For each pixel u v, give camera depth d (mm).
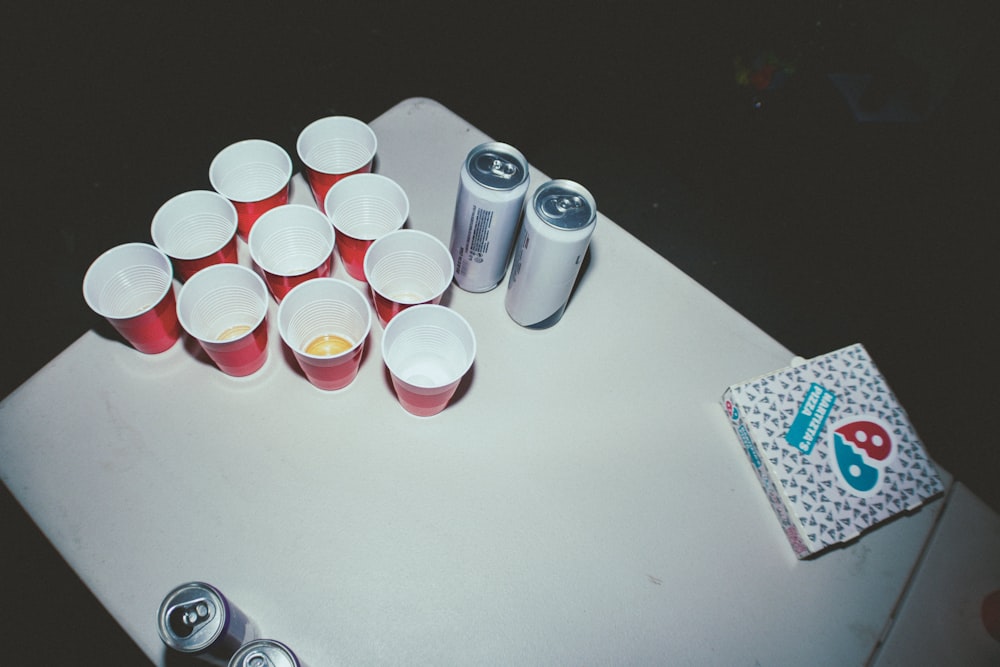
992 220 1827
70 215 1544
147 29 1912
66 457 627
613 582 625
